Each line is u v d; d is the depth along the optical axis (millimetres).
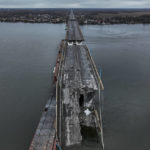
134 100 34500
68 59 46219
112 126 28094
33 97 36719
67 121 26062
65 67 40531
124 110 31719
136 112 31219
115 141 25391
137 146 24578
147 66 51156
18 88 40281
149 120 29328
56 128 24406
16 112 32156
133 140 25578
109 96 35781
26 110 32719
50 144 22172
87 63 43219
